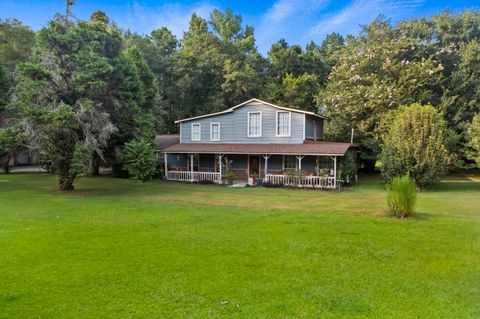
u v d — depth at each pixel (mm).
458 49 27234
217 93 38031
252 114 23047
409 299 4789
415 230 8625
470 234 8242
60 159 16875
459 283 5367
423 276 5645
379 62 27031
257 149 21219
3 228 8859
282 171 22531
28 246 7223
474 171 28938
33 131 15859
